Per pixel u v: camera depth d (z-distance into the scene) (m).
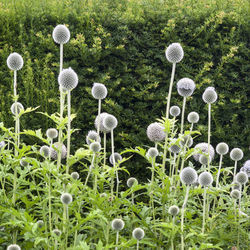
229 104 3.31
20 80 3.31
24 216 1.98
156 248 2.18
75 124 3.24
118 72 3.36
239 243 2.23
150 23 3.42
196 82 3.37
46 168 1.96
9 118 3.20
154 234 2.11
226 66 3.36
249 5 3.63
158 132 2.27
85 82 3.31
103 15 3.47
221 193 2.25
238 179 2.23
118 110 3.26
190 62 3.37
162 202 2.11
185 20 3.42
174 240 2.07
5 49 3.34
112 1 3.73
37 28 3.44
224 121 3.36
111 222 2.06
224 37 3.44
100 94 2.25
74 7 3.60
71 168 3.06
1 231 2.08
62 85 2.07
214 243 2.14
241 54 3.40
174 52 2.21
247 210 2.27
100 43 3.30
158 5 3.59
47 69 3.29
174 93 3.33
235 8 3.53
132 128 3.28
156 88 3.38
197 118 2.35
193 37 3.41
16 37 3.41
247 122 3.33
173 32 3.39
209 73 3.36
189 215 2.09
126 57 3.37
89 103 3.25
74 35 3.41
